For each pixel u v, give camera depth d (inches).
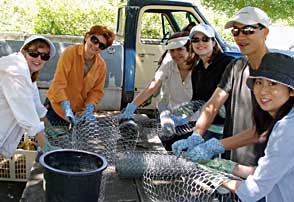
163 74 124.2
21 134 99.3
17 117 89.0
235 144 80.6
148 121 126.6
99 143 97.8
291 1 321.4
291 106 62.1
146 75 209.9
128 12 203.8
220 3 335.0
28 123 88.9
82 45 121.6
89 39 117.5
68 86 122.1
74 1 332.2
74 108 124.9
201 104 114.3
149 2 205.2
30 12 334.3
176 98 122.7
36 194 78.2
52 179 60.9
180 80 121.1
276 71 61.1
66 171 62.3
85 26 328.2
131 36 204.7
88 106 117.5
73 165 67.8
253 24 86.7
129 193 80.3
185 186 78.6
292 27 383.6
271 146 60.2
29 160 132.7
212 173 72.2
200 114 100.7
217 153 79.2
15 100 88.2
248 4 321.7
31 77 97.6
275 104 62.4
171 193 77.6
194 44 109.7
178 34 119.6
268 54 63.9
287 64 61.9
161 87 125.8
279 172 59.8
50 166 63.4
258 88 64.2
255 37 87.0
